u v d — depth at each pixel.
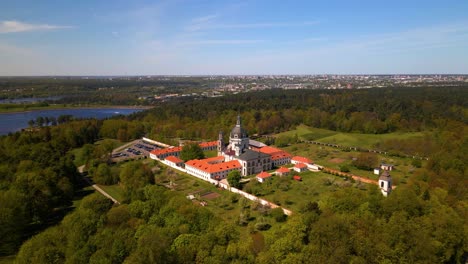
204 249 113.50
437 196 158.00
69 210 185.00
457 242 126.50
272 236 128.12
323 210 151.00
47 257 110.81
